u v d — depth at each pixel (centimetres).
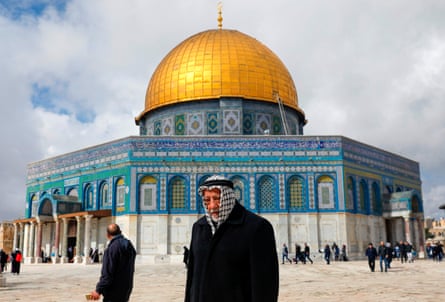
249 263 438
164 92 4488
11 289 1800
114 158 3975
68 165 4388
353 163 4062
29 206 4700
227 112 4272
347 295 1493
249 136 3919
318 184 3903
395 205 4278
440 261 3812
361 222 4031
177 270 2862
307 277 2256
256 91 4372
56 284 2028
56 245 3994
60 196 4134
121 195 3888
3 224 5859
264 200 3850
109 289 777
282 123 4500
